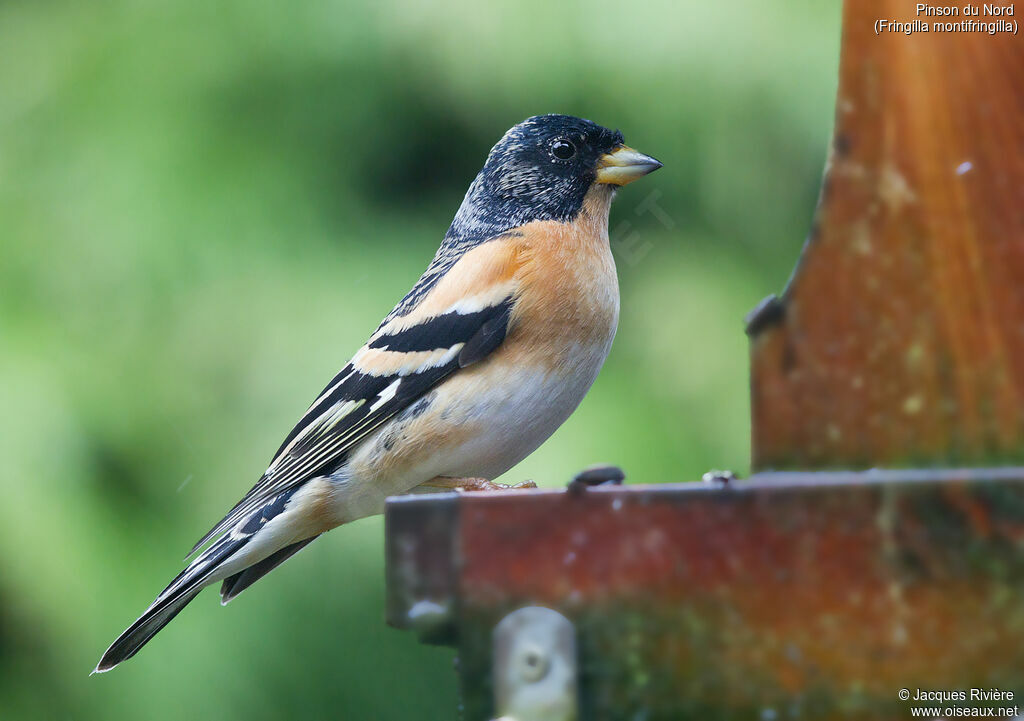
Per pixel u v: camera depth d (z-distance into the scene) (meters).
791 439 4.27
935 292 4.21
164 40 10.55
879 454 4.22
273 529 6.93
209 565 6.91
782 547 3.81
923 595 3.76
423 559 3.91
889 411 4.22
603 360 6.89
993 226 4.20
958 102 4.25
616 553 3.87
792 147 10.37
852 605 3.79
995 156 4.22
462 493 3.99
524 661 3.86
